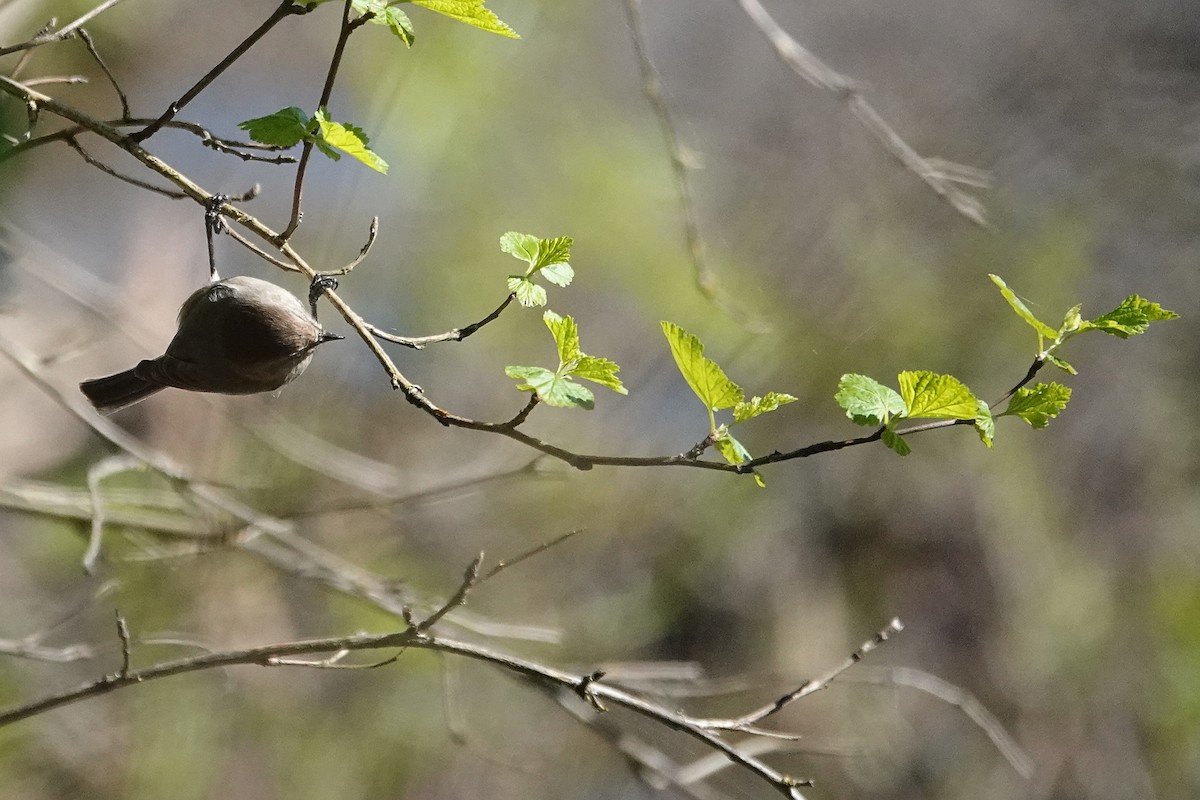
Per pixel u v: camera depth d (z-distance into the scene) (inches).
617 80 536.4
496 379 521.0
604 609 516.1
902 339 518.6
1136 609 558.9
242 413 384.5
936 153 544.4
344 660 443.5
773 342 503.2
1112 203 550.3
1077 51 565.0
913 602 558.6
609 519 517.0
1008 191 541.6
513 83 503.2
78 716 413.1
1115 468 565.6
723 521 529.7
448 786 478.6
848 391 159.9
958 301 525.7
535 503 510.9
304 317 212.2
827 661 536.7
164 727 418.9
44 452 439.8
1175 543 559.8
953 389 154.9
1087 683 552.1
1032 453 560.4
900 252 522.0
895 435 157.3
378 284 493.0
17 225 346.9
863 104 301.0
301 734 448.1
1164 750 541.0
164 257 505.0
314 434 465.7
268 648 201.3
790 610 540.1
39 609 423.2
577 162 510.9
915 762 533.0
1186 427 560.7
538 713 502.3
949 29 572.4
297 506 410.3
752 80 557.9
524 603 507.5
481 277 505.0
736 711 524.7
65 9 372.2
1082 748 544.4
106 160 491.2
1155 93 560.4
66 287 340.5
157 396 429.7
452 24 469.1
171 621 412.2
